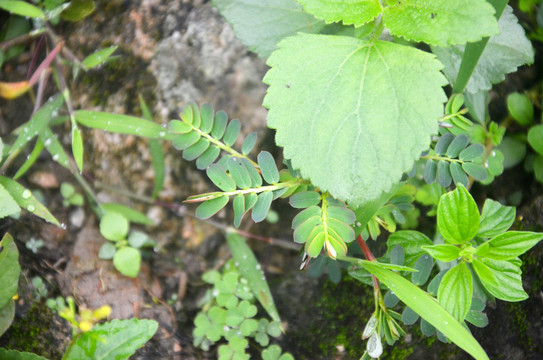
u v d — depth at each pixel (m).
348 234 0.20
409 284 0.21
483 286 0.22
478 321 0.21
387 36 0.23
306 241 0.21
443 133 0.22
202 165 0.22
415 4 0.21
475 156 0.21
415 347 0.23
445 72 0.23
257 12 0.23
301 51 0.21
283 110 0.20
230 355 0.23
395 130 0.20
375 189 0.20
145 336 0.22
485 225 0.21
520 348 0.23
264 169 0.21
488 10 0.20
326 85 0.20
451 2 0.20
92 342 0.22
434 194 0.23
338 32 0.23
